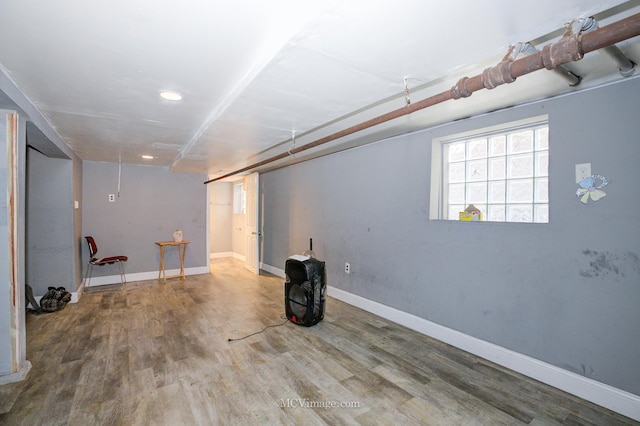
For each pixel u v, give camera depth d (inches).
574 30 52.6
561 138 89.4
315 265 136.8
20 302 96.0
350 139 145.9
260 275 240.5
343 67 71.8
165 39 62.6
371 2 48.9
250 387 89.7
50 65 73.5
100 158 198.7
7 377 91.4
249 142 145.0
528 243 96.6
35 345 116.4
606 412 79.5
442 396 85.9
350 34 58.4
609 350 81.0
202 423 74.7
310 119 110.3
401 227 137.4
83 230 206.4
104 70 76.3
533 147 102.7
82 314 151.0
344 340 121.6
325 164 184.5
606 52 62.6
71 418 76.2
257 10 53.2
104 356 108.0
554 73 74.7
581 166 85.6
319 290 136.7
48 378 94.0
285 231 227.1
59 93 90.4
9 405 81.1
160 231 233.6
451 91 65.3
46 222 165.6
